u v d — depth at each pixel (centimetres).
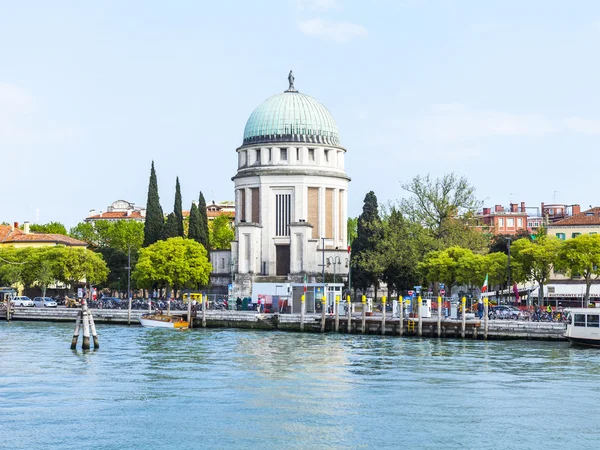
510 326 9562
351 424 5019
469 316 10644
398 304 11169
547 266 11556
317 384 6247
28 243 18538
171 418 5134
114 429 4891
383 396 5794
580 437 4775
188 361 7488
